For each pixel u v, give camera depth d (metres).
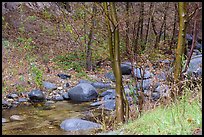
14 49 12.88
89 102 9.44
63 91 10.66
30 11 15.16
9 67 11.52
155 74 6.98
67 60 13.48
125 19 6.87
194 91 5.42
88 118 7.61
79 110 8.54
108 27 5.49
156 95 6.33
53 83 11.34
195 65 6.54
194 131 4.12
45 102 9.49
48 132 6.53
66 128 6.63
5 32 13.97
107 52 12.80
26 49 13.24
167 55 10.66
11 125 7.20
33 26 14.76
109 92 10.25
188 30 15.23
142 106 5.86
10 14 14.80
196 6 6.14
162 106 5.52
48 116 7.98
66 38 14.05
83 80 11.92
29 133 6.52
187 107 4.95
